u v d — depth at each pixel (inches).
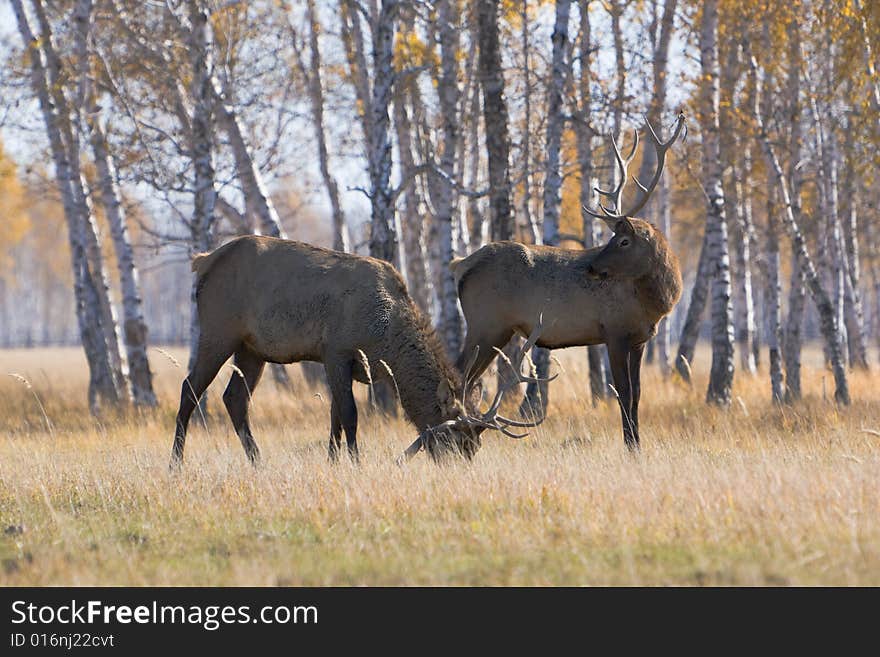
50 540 930.1
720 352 2151.8
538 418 1772.9
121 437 1818.4
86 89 2417.6
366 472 1142.3
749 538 843.4
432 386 1322.6
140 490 1127.0
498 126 2101.4
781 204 2330.2
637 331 1510.8
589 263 1524.4
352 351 1330.0
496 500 1015.0
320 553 858.8
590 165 2389.3
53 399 2955.2
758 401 2256.4
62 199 2792.8
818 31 2361.0
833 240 3193.9
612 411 1908.2
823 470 1085.8
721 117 2434.8
